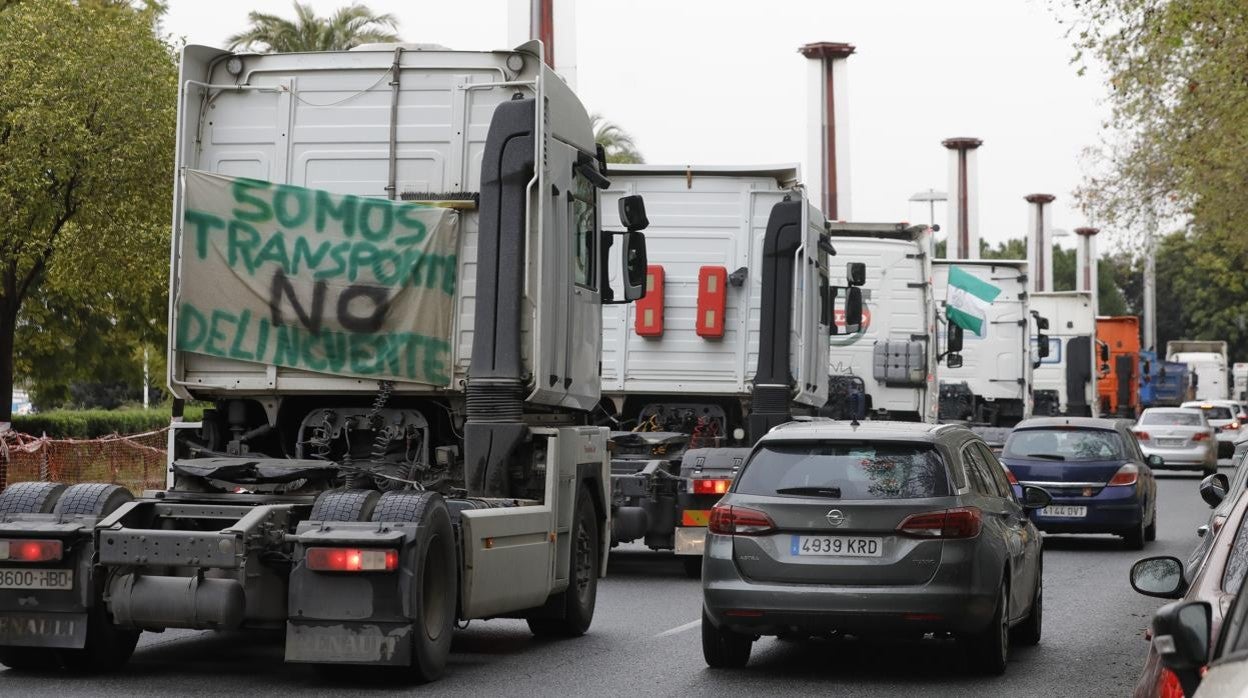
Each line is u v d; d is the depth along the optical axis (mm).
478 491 18891
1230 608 7746
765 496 18078
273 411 20000
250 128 20625
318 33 74750
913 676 18469
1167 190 64000
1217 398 155625
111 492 17000
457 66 20312
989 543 17984
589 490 22125
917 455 18062
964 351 59406
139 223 52625
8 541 16453
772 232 30656
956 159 114875
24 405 120188
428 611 16766
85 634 16531
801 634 18031
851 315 33906
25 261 53375
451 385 19609
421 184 20250
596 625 23031
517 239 18969
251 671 17875
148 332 67562
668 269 31750
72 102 51438
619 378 31719
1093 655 20484
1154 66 47375
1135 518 36938
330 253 19734
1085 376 76625
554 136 19906
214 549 16016
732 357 31531
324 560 16047
